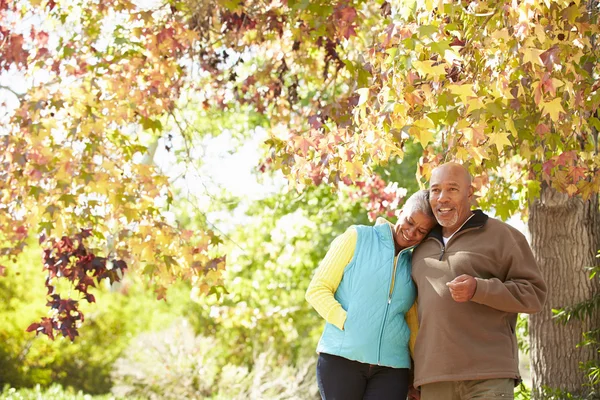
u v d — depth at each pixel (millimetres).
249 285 12859
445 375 3381
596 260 5656
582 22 4125
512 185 6215
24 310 15414
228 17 6152
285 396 11188
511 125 3791
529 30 3643
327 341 3639
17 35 5973
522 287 3383
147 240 5938
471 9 4289
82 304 16094
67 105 5840
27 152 5730
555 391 5477
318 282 3684
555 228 5660
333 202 13359
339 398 3564
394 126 3914
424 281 3557
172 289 16828
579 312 5551
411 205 3680
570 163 4199
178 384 11586
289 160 4703
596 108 4188
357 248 3715
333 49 5949
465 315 3410
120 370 12094
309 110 7062
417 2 3846
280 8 6152
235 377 11641
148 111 6133
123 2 6012
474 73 4098
